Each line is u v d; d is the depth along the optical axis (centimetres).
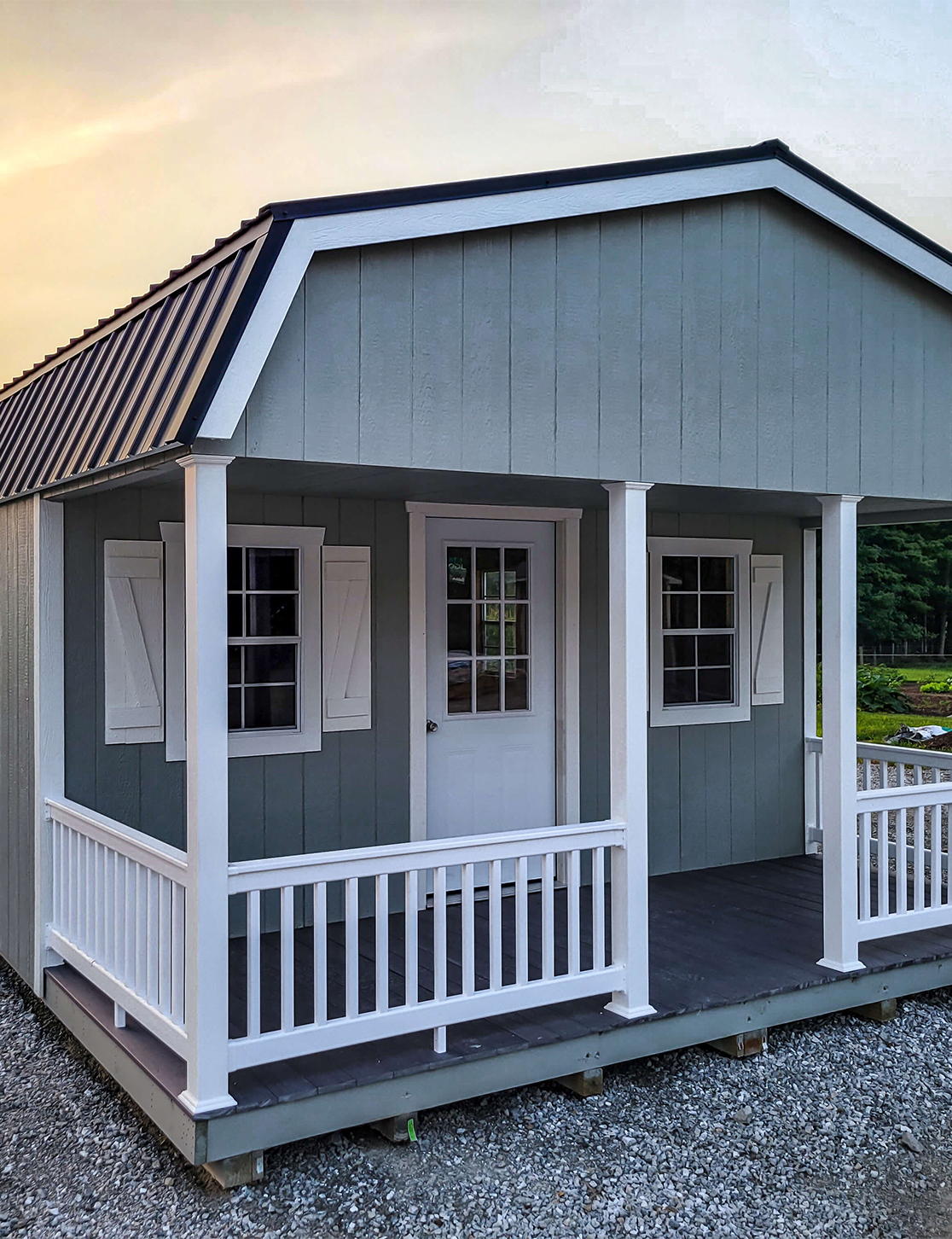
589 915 670
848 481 590
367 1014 439
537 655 731
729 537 812
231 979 542
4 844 665
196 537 397
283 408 416
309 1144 448
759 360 557
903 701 1994
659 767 784
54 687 584
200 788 398
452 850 461
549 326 488
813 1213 407
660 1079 518
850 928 579
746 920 663
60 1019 568
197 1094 397
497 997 469
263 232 410
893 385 611
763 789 836
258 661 638
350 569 655
